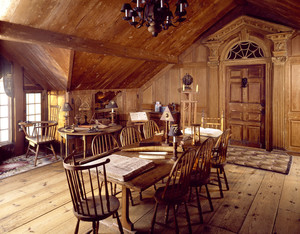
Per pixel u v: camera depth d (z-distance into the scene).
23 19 3.17
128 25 4.27
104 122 6.09
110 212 2.08
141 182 2.11
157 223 2.66
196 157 2.52
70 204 3.14
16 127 5.17
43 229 2.60
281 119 5.52
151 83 7.21
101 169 2.32
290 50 5.33
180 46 6.32
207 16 5.59
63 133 4.52
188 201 3.14
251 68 5.91
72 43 3.80
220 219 2.77
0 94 5.00
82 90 5.37
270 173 4.19
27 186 3.67
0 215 2.87
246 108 6.04
